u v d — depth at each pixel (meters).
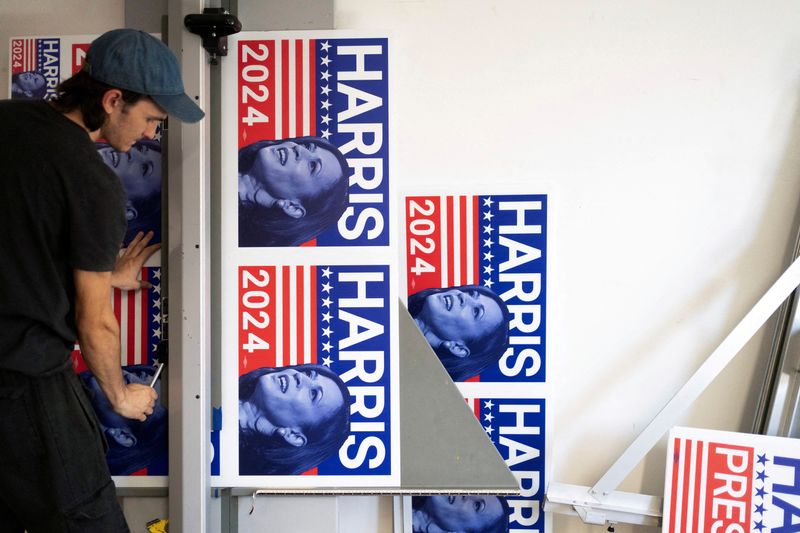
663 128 2.11
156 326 2.04
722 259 2.12
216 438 2.04
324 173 2.04
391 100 2.04
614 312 2.14
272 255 2.04
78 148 1.48
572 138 2.12
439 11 2.10
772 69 2.09
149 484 2.04
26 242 1.47
